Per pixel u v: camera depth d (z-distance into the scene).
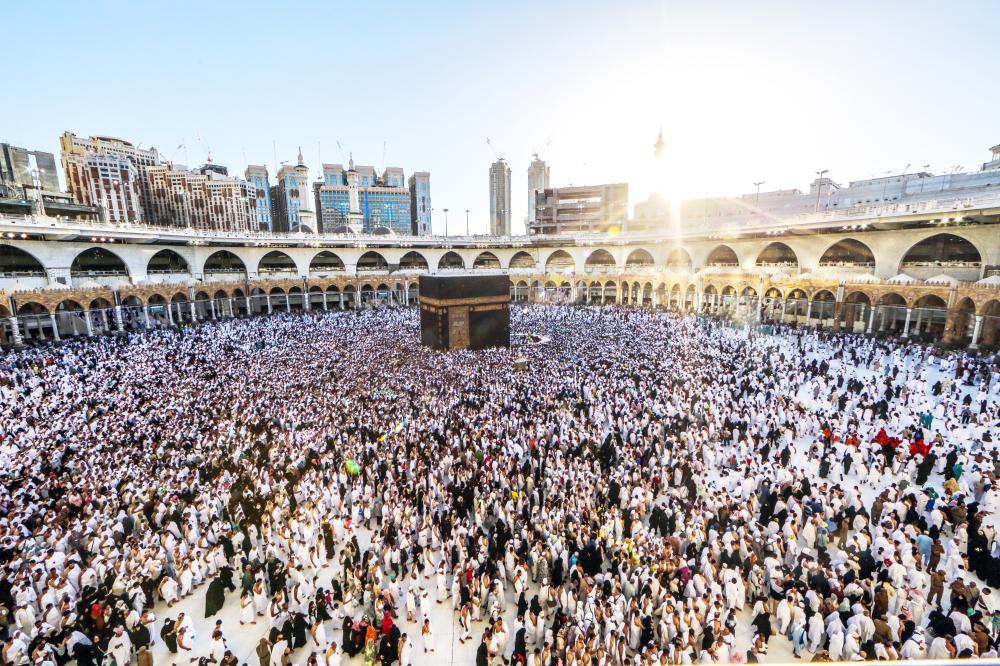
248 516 15.12
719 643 9.05
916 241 41.09
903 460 16.58
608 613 10.24
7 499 14.88
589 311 59.41
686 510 14.83
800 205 80.50
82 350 35.28
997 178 55.81
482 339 40.66
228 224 142.75
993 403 22.86
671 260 69.31
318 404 24.19
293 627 11.05
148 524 14.68
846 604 10.12
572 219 100.88
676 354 34.25
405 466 17.62
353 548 13.38
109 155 112.38
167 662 10.66
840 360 32.97
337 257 72.88
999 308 34.78
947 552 12.62
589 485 15.63
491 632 10.03
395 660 10.38
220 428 21.12
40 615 10.96
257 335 42.53
